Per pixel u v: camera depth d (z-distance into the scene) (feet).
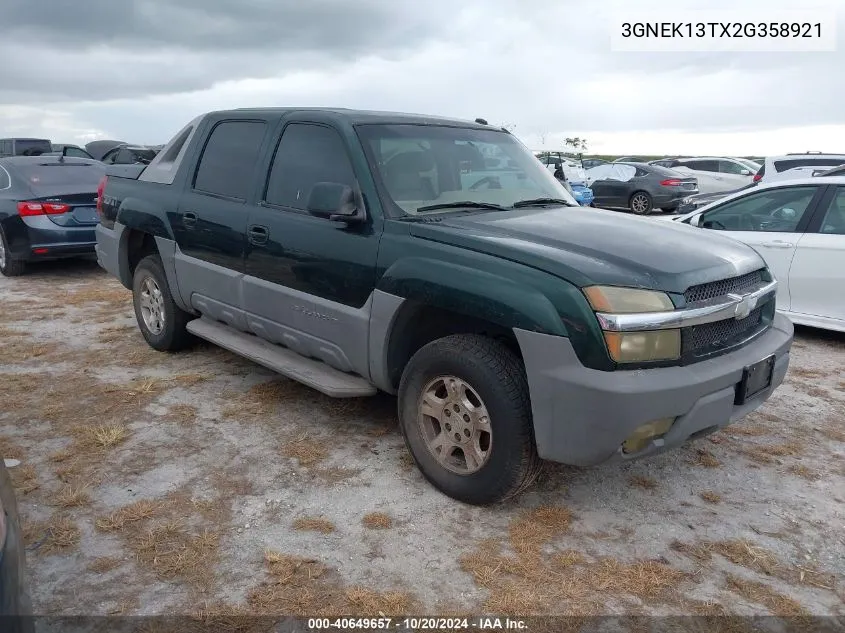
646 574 9.76
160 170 18.08
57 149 82.12
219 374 17.17
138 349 19.20
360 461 12.84
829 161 47.70
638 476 12.59
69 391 16.01
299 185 13.88
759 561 10.12
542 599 9.21
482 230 11.49
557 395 9.89
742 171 68.64
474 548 10.27
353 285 12.39
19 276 29.89
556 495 11.85
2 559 5.85
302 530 10.61
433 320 12.17
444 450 11.51
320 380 13.20
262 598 9.11
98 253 20.57
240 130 15.81
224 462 12.71
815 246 20.68
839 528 11.06
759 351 11.30
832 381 17.76
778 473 12.80
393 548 10.21
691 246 11.58
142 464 12.59
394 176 12.78
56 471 12.28
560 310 9.82
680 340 10.05
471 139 14.88
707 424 10.37
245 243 14.64
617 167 64.08
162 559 9.87
